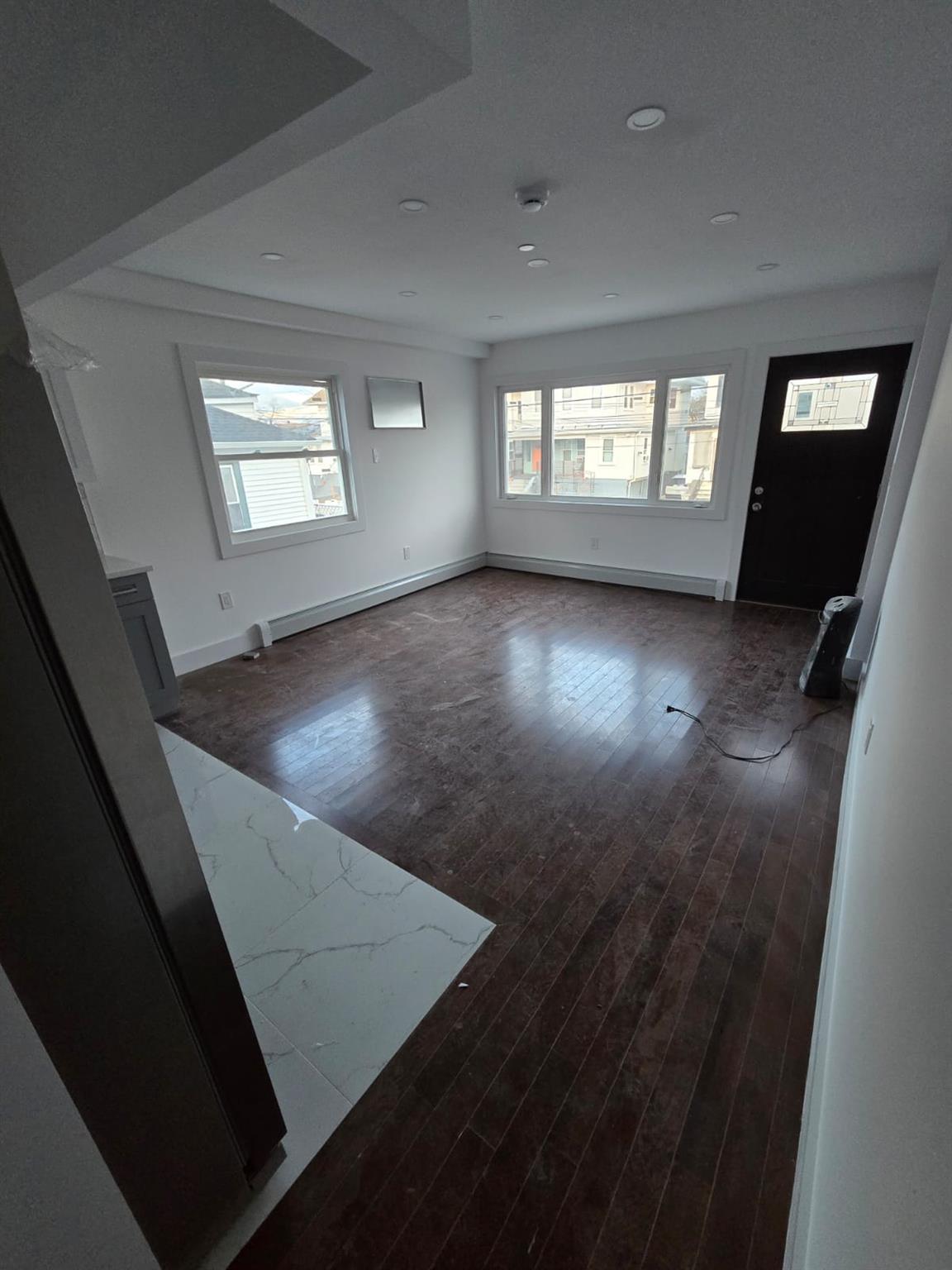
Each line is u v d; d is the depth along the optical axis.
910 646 1.22
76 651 0.67
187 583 3.61
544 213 2.29
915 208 2.33
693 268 3.11
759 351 4.15
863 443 3.99
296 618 4.30
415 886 1.83
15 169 1.61
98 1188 0.67
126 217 1.51
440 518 5.55
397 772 2.47
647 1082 1.24
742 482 4.52
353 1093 1.24
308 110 1.08
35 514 0.61
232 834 2.11
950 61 1.39
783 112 1.62
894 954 0.70
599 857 1.93
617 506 5.23
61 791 0.67
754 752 2.52
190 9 1.12
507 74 1.40
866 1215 0.59
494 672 3.49
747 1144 1.12
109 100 1.32
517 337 5.19
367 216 2.25
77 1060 0.74
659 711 2.93
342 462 4.55
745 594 4.79
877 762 1.42
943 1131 0.39
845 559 4.28
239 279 3.06
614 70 1.42
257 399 3.92
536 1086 1.24
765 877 1.81
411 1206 1.05
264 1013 1.44
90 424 3.03
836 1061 1.00
